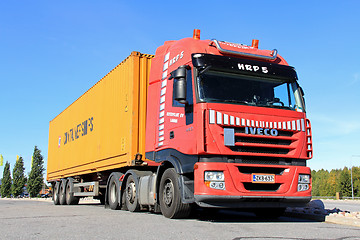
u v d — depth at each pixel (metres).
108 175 12.27
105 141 11.81
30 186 71.94
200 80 6.84
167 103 7.95
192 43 7.47
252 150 6.66
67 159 16.62
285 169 6.85
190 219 7.37
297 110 7.25
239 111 6.70
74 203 16.08
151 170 9.99
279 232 5.39
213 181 6.34
